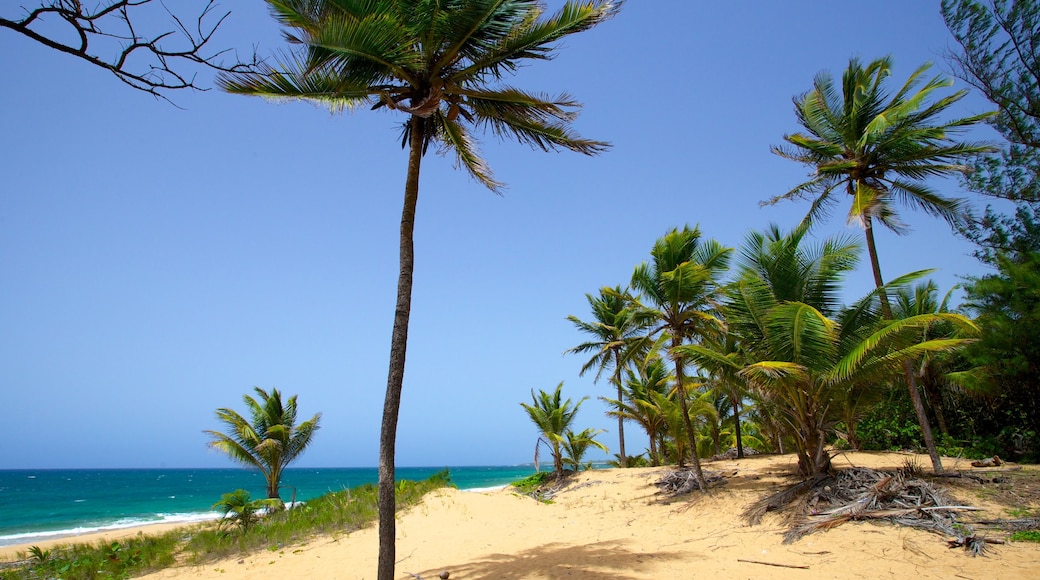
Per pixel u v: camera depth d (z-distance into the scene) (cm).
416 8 729
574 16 761
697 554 902
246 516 1353
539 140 930
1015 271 1500
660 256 1552
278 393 2344
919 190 1330
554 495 2011
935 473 1203
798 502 1129
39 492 5547
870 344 1082
